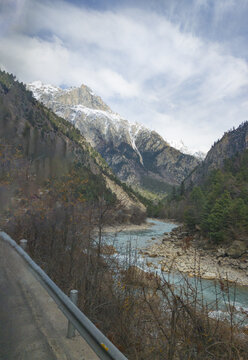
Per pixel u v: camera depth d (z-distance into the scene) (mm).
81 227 6602
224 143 198250
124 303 4355
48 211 6551
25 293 3141
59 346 2160
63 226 6746
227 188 60219
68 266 5938
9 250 4613
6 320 2521
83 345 2221
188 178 194375
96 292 4812
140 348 3602
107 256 6441
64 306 2412
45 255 6734
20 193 5297
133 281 5125
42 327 2461
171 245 29531
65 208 6695
